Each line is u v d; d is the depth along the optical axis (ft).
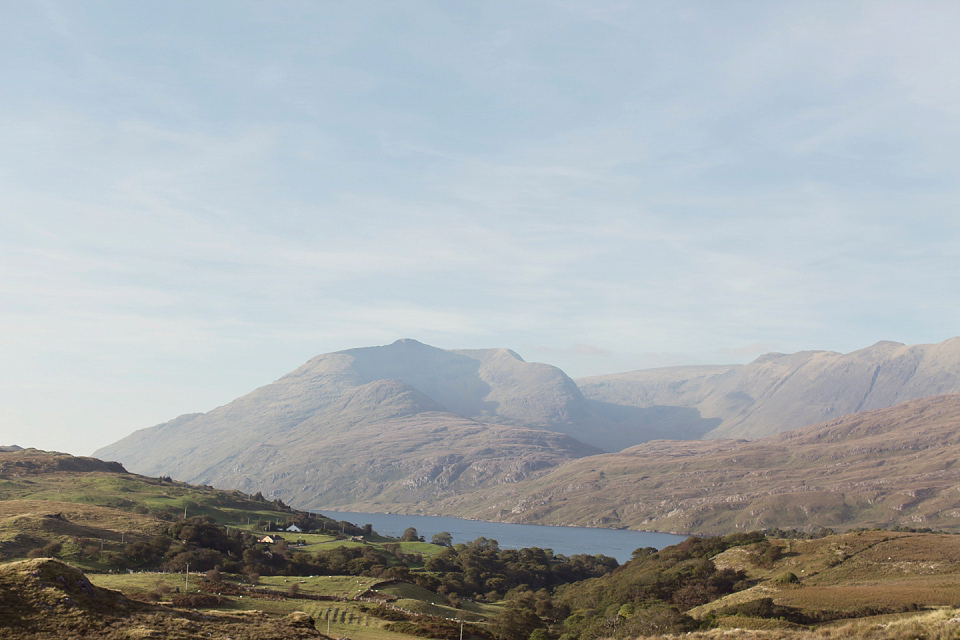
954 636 159.33
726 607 386.11
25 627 175.22
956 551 476.95
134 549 572.92
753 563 554.46
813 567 503.20
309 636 206.80
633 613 440.45
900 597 360.69
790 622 333.83
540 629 470.39
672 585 541.75
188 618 204.03
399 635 401.49
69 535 585.63
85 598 196.24
